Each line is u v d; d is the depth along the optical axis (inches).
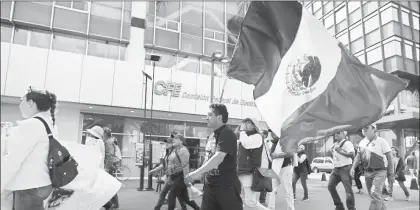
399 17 1079.6
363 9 1170.0
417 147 976.3
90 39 680.4
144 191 426.0
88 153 137.9
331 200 354.9
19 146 99.9
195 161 631.2
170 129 756.0
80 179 131.3
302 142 156.6
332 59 165.8
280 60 171.5
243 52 176.9
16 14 609.9
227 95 744.3
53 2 643.5
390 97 156.3
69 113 657.6
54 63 585.0
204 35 790.5
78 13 663.8
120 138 704.4
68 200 125.3
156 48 734.5
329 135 155.8
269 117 165.8
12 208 107.7
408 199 372.5
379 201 209.9
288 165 241.9
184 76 701.3
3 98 577.3
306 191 357.4
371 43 1126.4
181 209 274.2
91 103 606.2
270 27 175.0
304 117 159.5
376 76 160.4
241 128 201.0
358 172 288.7
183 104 690.2
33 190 103.6
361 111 156.6
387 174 215.6
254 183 189.6
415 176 630.5
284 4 172.2
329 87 161.9
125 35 701.9
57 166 106.3
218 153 117.2
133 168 698.2
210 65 793.6
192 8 788.6
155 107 660.7
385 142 213.3
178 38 756.6
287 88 166.7
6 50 558.3
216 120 128.3
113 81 628.4
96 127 264.7
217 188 119.7
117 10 705.0
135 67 651.5
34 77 568.1
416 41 1111.0
